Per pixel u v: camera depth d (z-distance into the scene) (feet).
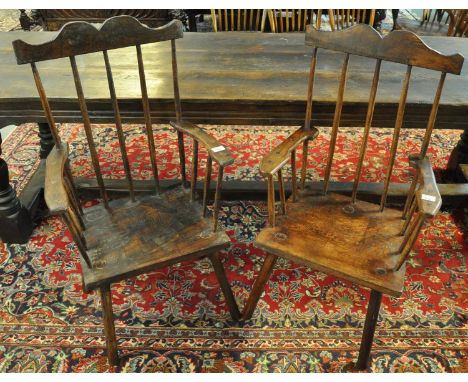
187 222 4.91
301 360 5.17
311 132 4.94
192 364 5.13
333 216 5.00
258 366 5.11
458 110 5.19
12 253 6.50
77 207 4.90
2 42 6.72
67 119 5.39
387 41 4.36
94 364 5.12
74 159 8.68
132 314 5.67
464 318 5.65
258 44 6.89
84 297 5.89
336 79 5.73
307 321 5.60
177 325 5.55
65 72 5.78
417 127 5.40
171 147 9.10
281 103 5.19
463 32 9.55
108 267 4.32
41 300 5.84
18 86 5.34
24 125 9.77
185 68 6.00
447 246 6.70
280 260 6.46
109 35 4.42
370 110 4.74
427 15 13.53
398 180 8.16
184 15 12.66
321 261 4.37
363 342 4.75
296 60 6.31
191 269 6.30
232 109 5.32
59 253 6.52
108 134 9.50
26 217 6.64
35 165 8.47
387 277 4.21
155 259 4.42
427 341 5.38
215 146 4.46
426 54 4.21
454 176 8.05
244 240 6.81
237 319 5.57
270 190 4.49
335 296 5.92
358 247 4.57
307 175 8.25
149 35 4.58
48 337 5.39
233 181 7.47
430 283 6.10
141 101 5.20
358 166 5.05
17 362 5.12
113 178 8.13
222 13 11.12
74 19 12.05
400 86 5.54
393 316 5.66
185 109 5.33
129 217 5.00
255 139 9.45
